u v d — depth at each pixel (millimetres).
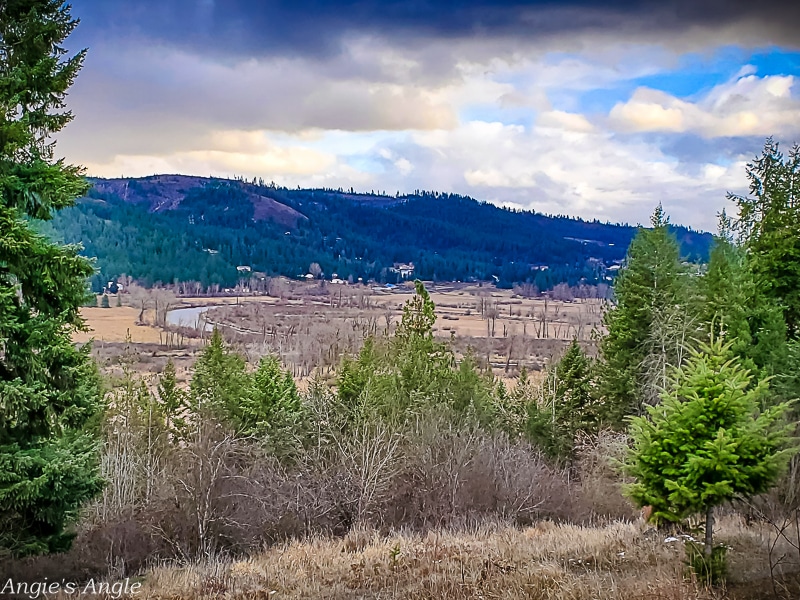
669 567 9656
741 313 19188
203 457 17078
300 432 21453
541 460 22797
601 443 22250
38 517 9594
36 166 9227
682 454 8781
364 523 17094
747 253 21766
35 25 9297
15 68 9227
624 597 8398
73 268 9102
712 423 8727
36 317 9023
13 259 8688
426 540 13859
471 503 18266
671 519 9125
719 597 8117
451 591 9414
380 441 18984
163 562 13602
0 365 8984
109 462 18719
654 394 22703
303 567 12227
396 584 10234
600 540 12352
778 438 8594
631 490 9406
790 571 8984
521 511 18250
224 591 10641
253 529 16297
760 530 11469
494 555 11641
